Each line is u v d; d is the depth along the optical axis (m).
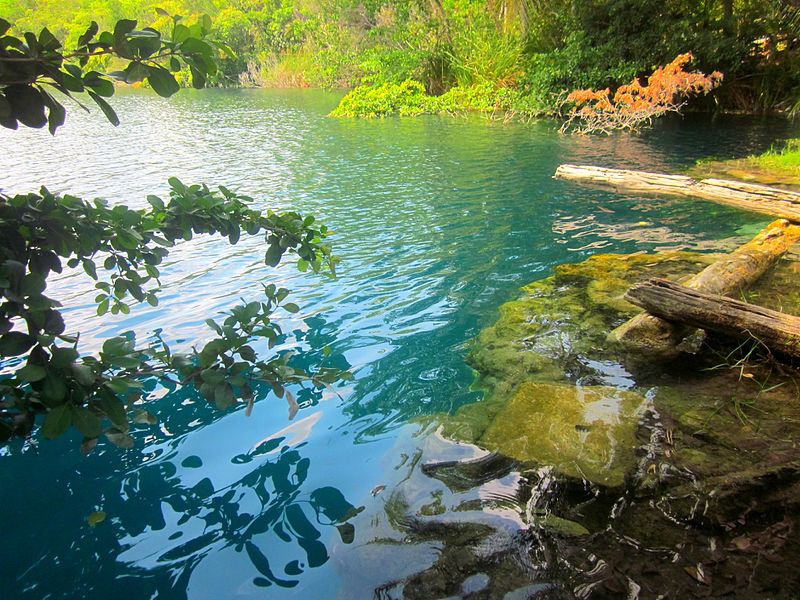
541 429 3.26
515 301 5.04
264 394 3.72
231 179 10.04
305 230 3.63
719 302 3.95
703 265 5.71
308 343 4.36
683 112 18.48
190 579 2.39
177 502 2.81
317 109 22.30
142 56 2.32
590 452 3.06
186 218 3.32
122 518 2.71
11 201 2.61
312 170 10.77
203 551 2.53
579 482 2.86
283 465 3.08
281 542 2.57
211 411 3.54
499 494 2.82
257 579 2.39
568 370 3.92
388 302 5.08
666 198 8.37
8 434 2.24
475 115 18.95
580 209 7.89
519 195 8.62
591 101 17.05
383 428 3.38
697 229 7.03
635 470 2.91
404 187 9.28
